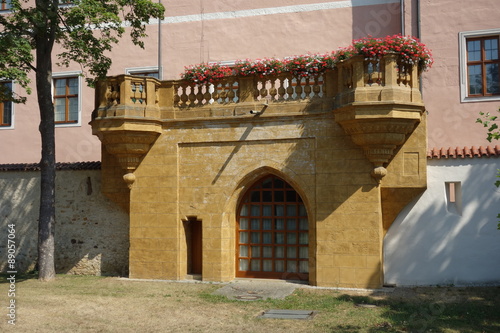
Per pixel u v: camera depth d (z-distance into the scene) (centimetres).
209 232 1355
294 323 958
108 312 1048
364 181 1245
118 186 1464
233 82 1352
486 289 1201
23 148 1934
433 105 1576
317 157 1279
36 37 1364
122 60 1844
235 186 1341
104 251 1508
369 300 1123
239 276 1395
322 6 1675
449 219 1262
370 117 1173
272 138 1311
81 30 1298
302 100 1290
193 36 1778
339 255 1255
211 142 1359
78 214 1539
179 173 1384
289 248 1368
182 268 1383
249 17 1731
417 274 1274
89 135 1867
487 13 1543
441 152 1285
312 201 1283
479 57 1565
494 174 1238
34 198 1591
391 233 1299
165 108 1390
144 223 1402
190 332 916
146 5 1373
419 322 955
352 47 1279
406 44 1181
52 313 1034
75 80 1908
